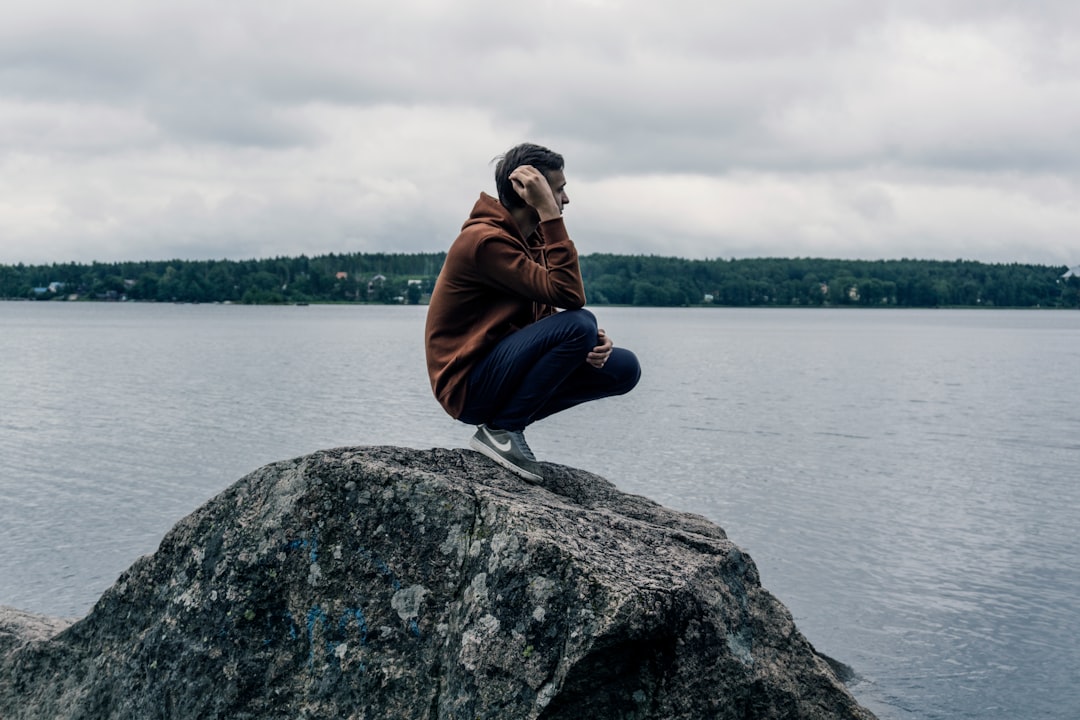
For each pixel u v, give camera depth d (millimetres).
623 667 4043
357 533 4477
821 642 11977
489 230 4801
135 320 150750
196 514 4875
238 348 77000
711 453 25719
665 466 23594
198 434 27453
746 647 4488
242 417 31344
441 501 4406
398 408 33938
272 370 53281
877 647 11828
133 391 40562
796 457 25281
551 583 4004
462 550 4324
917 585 14141
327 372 51875
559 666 3910
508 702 3936
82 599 12672
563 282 4734
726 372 58188
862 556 15617
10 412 32656
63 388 41969
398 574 4391
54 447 24906
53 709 5086
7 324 130000
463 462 4969
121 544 15289
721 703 4250
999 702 10375
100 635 5117
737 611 4523
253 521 4648
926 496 20375
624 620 3867
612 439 28078
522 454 5051
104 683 4934
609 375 5203
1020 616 12875
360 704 4301
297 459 4715
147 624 4918
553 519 4305
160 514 17375
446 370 4961
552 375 4871
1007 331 142750
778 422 33094
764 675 4605
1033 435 30547
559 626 3949
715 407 37781
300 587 4512
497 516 4262
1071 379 54781
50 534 15836
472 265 4824
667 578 4168
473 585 4180
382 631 4363
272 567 4555
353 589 4441
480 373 4938
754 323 174000
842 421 33750
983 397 43750
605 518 4641
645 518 5156
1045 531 17312
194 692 4539
